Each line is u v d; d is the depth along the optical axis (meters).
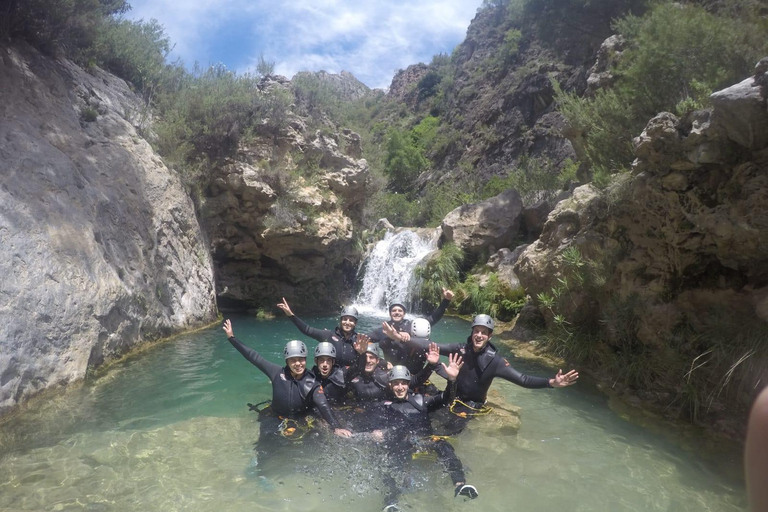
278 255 14.62
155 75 14.33
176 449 5.11
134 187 10.48
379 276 17.69
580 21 18.61
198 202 13.23
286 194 14.30
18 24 10.00
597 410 6.63
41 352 6.43
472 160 38.09
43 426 5.56
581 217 9.55
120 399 6.56
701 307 7.05
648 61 8.97
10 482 4.34
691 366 6.57
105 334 7.84
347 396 6.30
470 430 5.80
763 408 0.86
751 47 7.73
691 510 4.14
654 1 12.12
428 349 6.69
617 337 8.41
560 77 33.84
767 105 5.52
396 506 4.01
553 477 4.69
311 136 15.70
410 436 5.25
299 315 14.59
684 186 6.88
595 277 8.77
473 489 4.27
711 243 6.79
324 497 4.21
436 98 57.88
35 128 8.89
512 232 16.80
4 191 7.20
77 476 4.48
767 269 6.37
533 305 11.77
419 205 31.41
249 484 4.40
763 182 6.01
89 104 10.97
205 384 7.38
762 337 5.84
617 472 4.82
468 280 15.41
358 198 17.00
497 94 40.59
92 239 8.24
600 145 10.11
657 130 6.85
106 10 13.62
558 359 9.41
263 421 5.77
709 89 7.29
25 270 6.69
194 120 13.81
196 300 11.61
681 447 5.43
